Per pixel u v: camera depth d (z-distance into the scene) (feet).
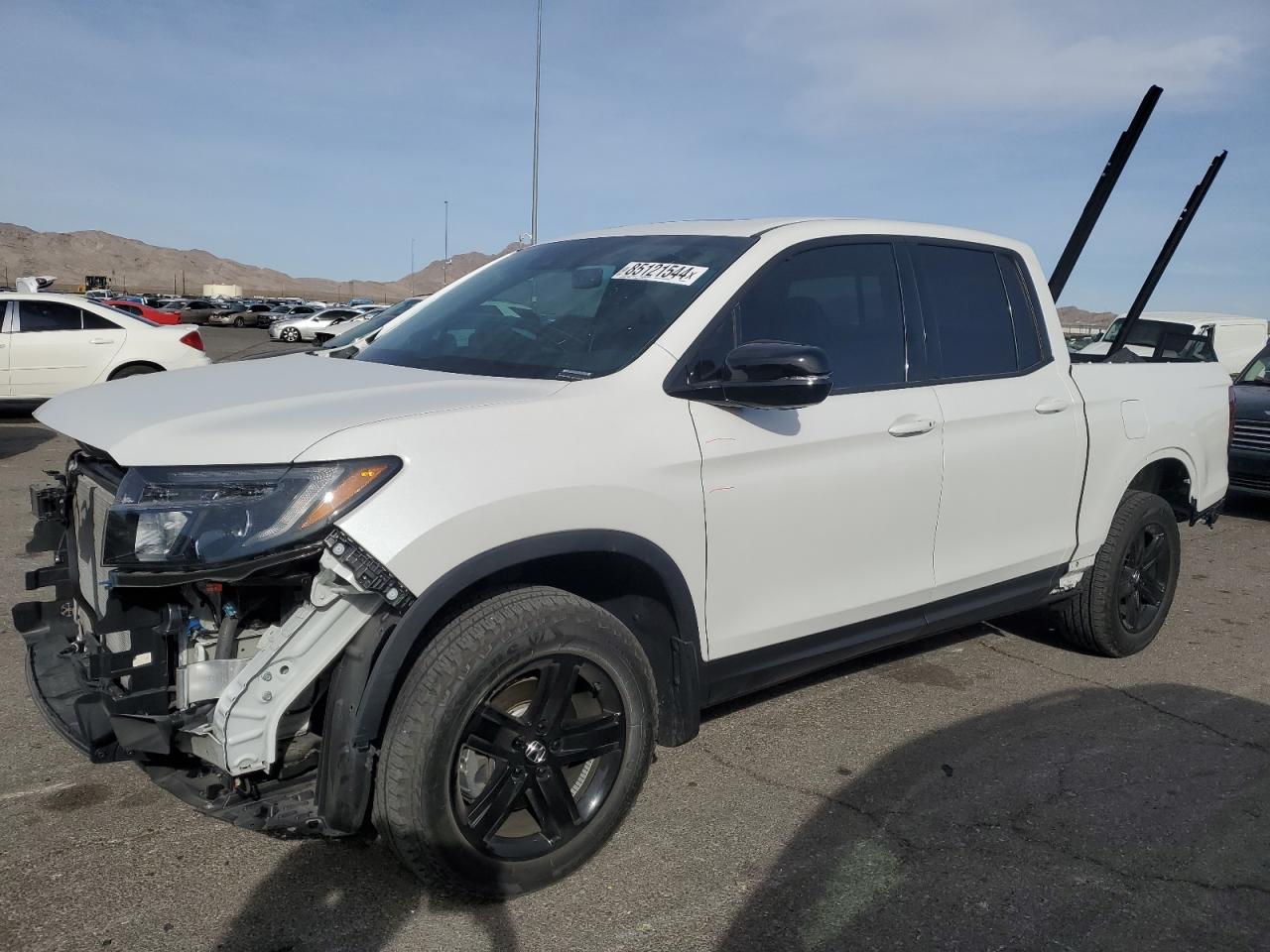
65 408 9.96
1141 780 11.63
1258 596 20.20
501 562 8.41
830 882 9.43
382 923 8.63
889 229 12.61
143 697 7.88
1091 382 14.58
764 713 13.32
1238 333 56.29
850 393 11.43
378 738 8.30
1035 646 16.39
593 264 12.03
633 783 9.49
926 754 12.18
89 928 8.42
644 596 10.02
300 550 7.61
